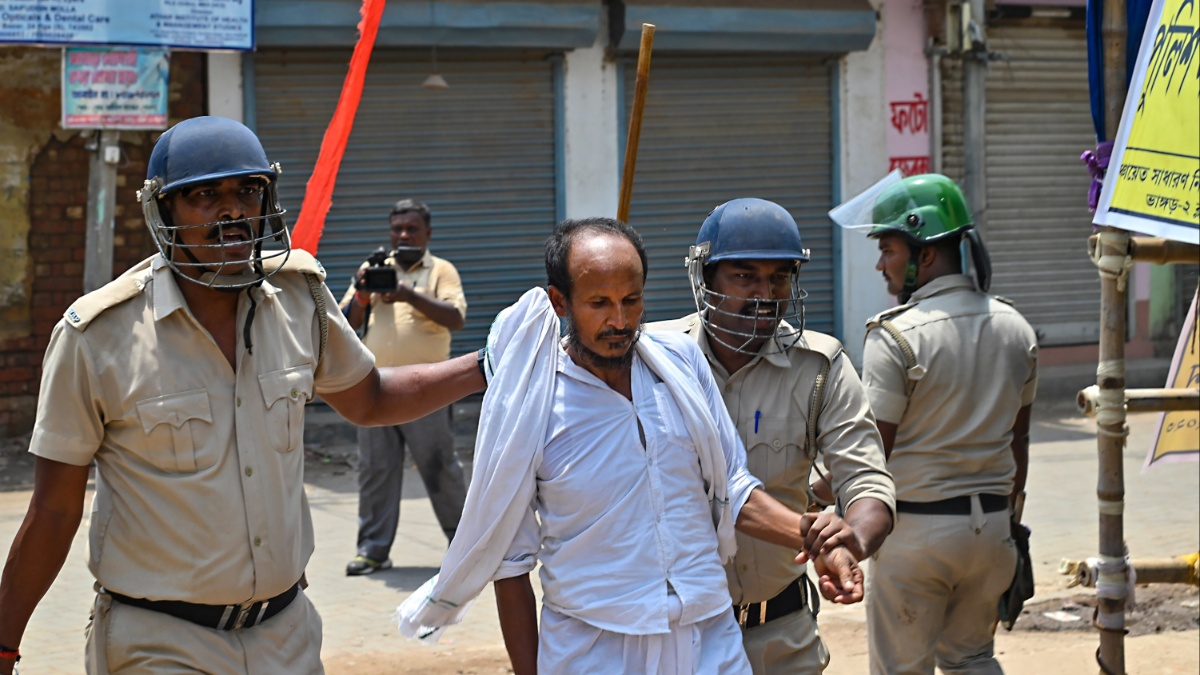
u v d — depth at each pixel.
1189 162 3.34
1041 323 12.70
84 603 6.03
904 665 3.87
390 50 10.22
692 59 11.05
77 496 2.74
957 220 3.98
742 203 3.13
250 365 2.80
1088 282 12.81
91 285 8.71
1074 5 12.35
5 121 9.45
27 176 9.55
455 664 5.11
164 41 8.43
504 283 10.76
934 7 11.59
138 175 9.73
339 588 6.36
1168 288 12.85
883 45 11.57
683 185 11.15
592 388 2.63
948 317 3.85
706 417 2.67
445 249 10.59
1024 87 12.42
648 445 2.62
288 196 10.13
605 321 2.57
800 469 3.12
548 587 2.61
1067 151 12.64
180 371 2.73
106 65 8.41
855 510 2.88
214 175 2.69
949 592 3.90
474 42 10.12
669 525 2.59
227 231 2.75
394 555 7.02
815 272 11.60
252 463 2.78
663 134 11.06
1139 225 3.49
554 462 2.60
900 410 3.80
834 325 11.67
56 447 2.68
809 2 10.98
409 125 10.38
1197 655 5.21
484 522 2.61
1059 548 7.08
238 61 9.86
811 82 11.43
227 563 2.73
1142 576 3.92
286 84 10.04
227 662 2.77
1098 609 3.86
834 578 2.52
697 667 2.57
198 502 2.72
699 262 3.14
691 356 2.79
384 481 6.60
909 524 3.82
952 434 3.80
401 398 3.13
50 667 5.16
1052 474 9.19
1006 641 5.45
